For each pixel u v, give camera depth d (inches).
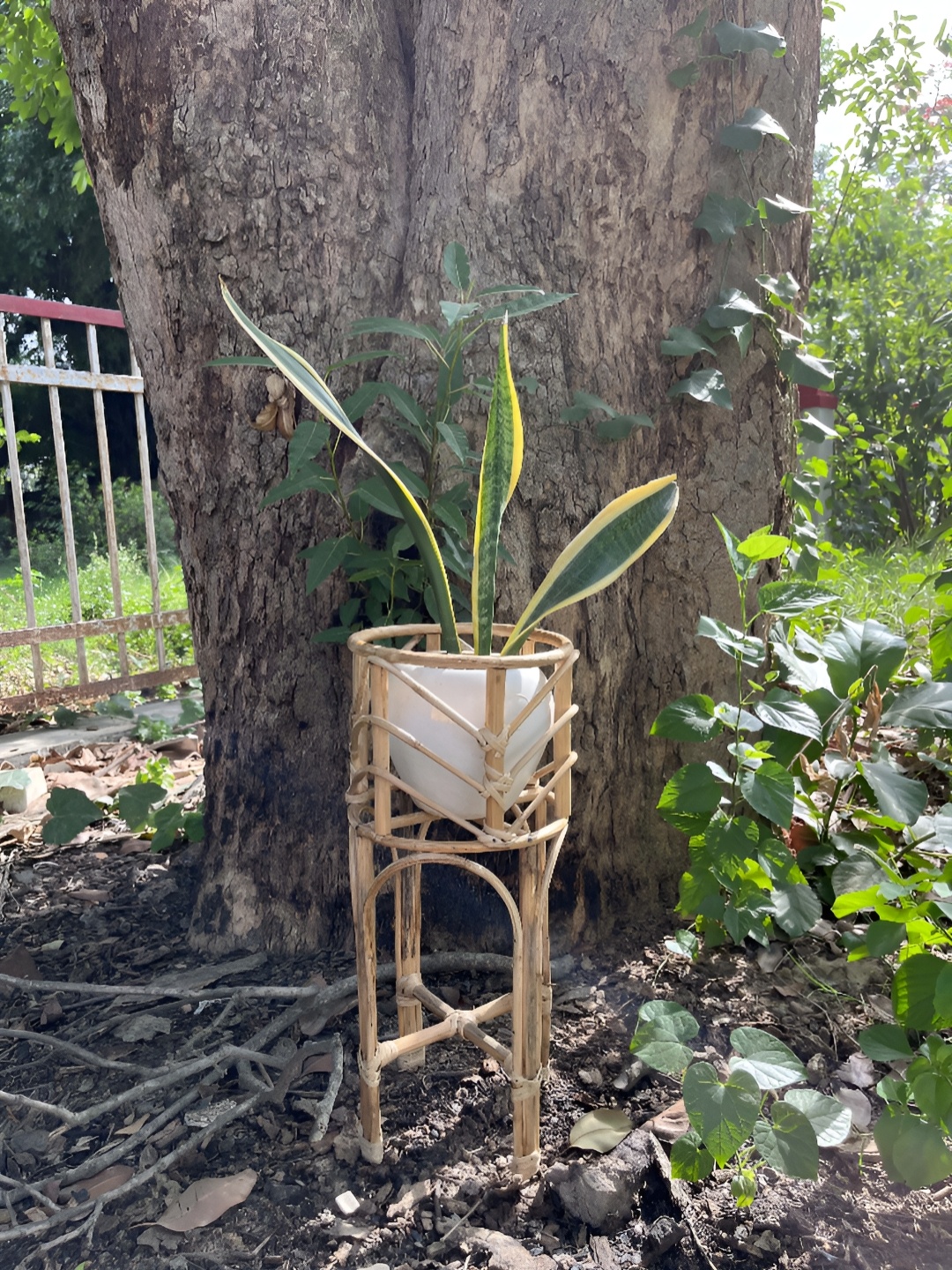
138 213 70.2
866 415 251.0
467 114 69.9
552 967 69.7
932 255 250.4
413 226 72.2
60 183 515.5
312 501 71.5
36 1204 50.8
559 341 70.4
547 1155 52.0
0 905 85.7
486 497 49.8
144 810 87.4
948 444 195.3
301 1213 49.0
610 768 75.6
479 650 50.9
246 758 76.0
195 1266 46.1
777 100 73.4
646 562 76.7
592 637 73.1
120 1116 56.9
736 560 66.1
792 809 60.6
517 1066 48.9
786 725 63.2
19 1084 60.7
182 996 65.2
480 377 68.0
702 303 73.5
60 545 403.2
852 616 130.6
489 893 72.6
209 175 67.7
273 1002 67.2
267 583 73.4
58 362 567.5
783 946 72.4
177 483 74.9
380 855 72.0
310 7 68.2
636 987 67.6
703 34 69.8
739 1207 49.1
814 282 265.9
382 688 46.9
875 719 82.6
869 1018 64.4
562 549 71.1
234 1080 59.6
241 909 76.0
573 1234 47.6
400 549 66.1
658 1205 49.1
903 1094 48.4
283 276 69.7
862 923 75.4
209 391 71.6
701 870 64.3
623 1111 55.1
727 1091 45.8
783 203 72.3
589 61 68.4
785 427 80.2
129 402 565.3
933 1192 50.2
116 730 141.9
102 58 68.1
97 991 65.9
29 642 144.8
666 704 78.0
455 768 45.5
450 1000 66.6
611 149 69.6
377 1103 51.2
